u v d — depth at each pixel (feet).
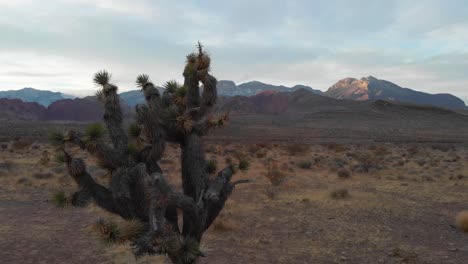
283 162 101.19
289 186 61.82
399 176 73.41
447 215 43.62
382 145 214.69
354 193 56.59
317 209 46.44
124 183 17.34
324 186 63.10
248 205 48.08
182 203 16.57
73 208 44.73
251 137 268.62
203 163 19.43
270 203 49.55
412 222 40.65
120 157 18.06
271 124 508.12
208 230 36.65
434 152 163.84
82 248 31.09
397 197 53.88
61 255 29.45
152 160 18.67
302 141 239.50
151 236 15.51
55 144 17.62
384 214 44.09
